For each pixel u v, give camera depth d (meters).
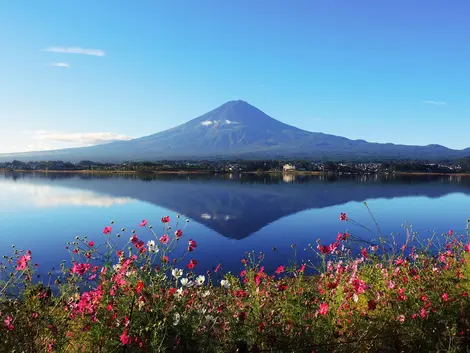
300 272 5.64
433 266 5.52
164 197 77.44
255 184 116.88
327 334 4.00
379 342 3.97
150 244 4.31
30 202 66.06
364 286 4.35
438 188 101.12
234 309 4.42
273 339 3.83
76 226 39.50
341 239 6.09
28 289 3.98
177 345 3.48
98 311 3.60
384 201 67.75
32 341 3.38
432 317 4.23
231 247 27.81
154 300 3.68
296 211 55.06
